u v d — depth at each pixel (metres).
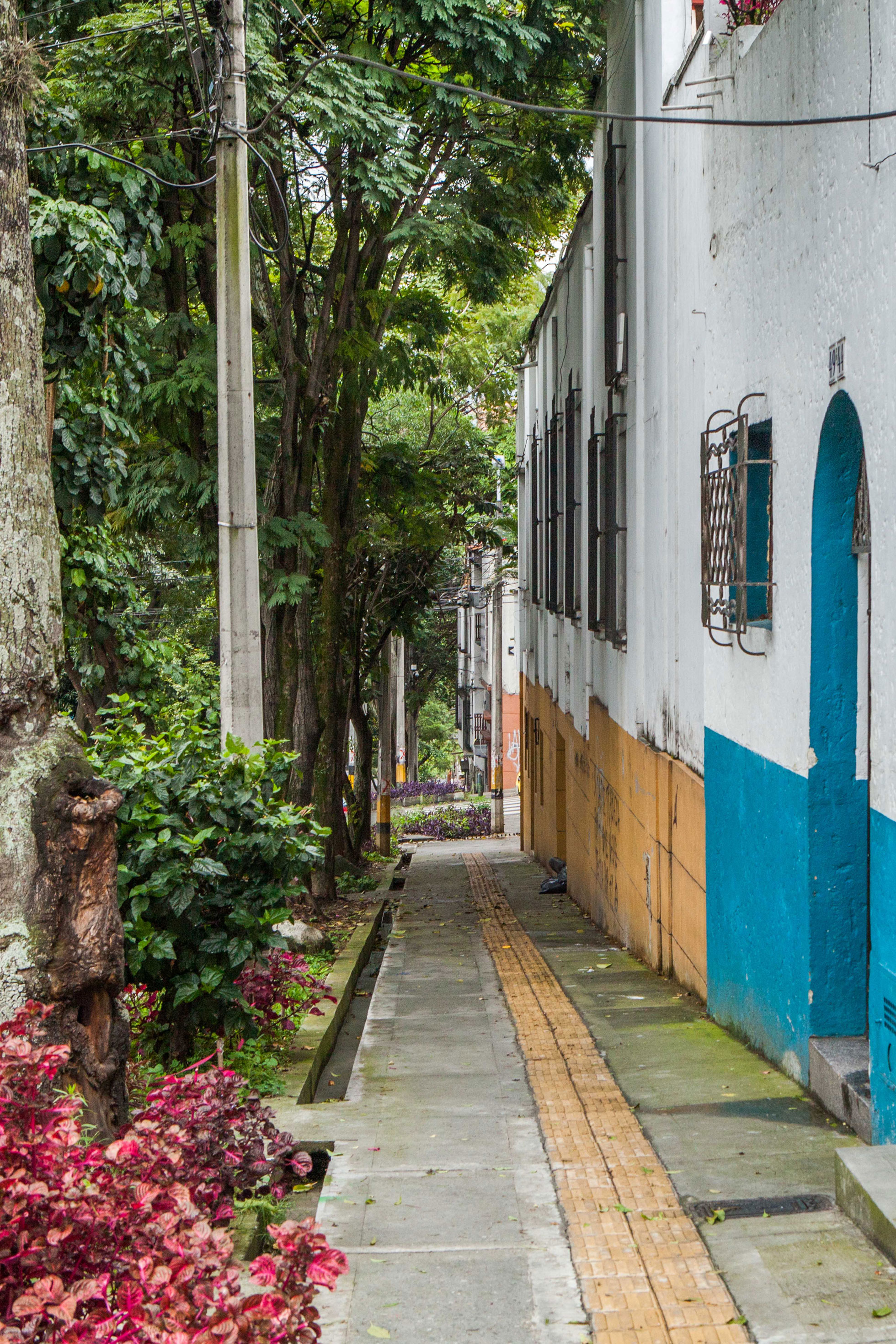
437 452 23.73
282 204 12.23
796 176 6.17
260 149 11.43
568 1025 8.13
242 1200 4.67
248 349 9.02
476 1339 3.66
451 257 14.91
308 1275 2.88
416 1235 4.48
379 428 24.61
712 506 7.58
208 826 6.62
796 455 6.19
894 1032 4.73
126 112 10.73
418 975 10.75
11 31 4.59
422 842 33.47
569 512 17.62
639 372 11.51
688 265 9.15
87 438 9.01
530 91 13.35
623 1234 4.38
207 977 6.55
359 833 23.75
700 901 8.73
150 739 7.01
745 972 7.20
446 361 22.80
